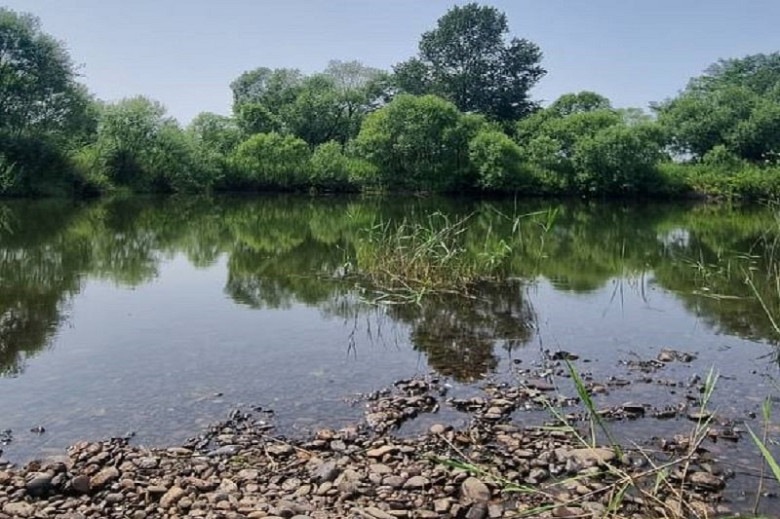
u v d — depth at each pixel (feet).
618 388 26.43
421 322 36.86
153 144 146.92
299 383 26.61
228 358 29.66
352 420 23.00
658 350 31.83
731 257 61.21
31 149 124.88
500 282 48.75
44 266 52.70
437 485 18.40
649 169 157.69
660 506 16.94
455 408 24.27
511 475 19.02
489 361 29.99
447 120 169.17
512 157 161.07
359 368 28.68
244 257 59.57
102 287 45.19
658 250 67.00
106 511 16.75
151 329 34.37
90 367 27.99
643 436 21.81
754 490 18.15
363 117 206.28
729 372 28.40
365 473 18.95
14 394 24.75
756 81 232.73
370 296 43.32
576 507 17.04
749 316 38.47
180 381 26.50
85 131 142.00
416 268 48.21
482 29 225.76
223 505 16.96
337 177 164.25
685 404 24.56
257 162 162.40
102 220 89.66
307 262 56.95
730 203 150.20
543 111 196.03
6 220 84.99
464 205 131.34
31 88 128.06
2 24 126.00
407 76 227.61
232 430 21.90
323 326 35.65
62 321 35.68
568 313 39.27
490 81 227.81
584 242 73.46
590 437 21.76
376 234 69.67
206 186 155.12
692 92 218.18
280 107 210.18
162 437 21.30
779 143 168.55
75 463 19.19
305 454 20.22
